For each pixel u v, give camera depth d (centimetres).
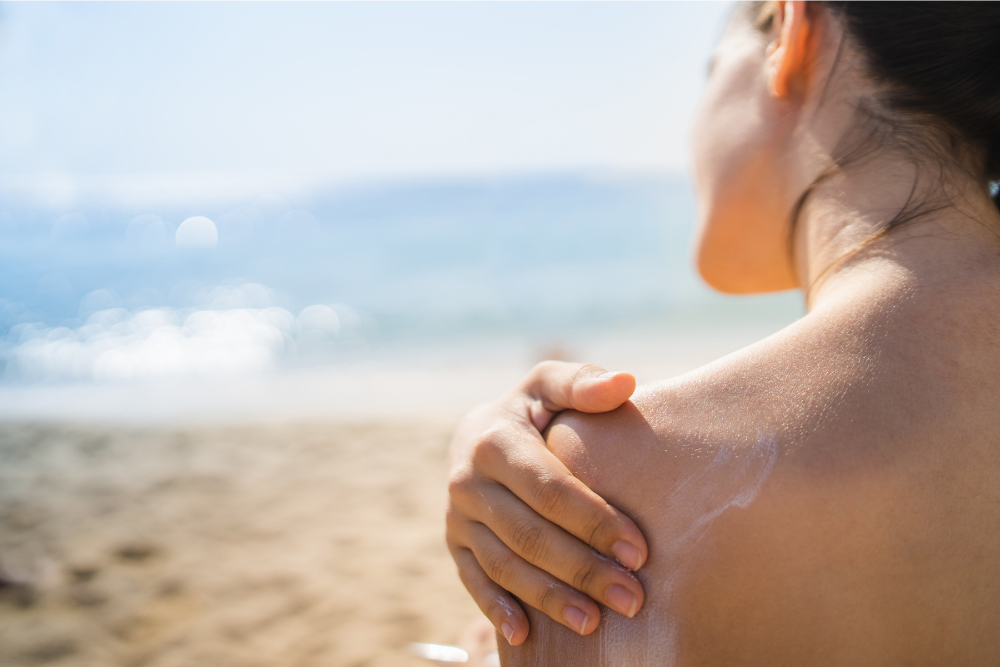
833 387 59
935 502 56
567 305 1149
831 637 56
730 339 834
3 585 238
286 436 428
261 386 653
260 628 210
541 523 66
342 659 193
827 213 72
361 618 214
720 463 60
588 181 3619
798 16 75
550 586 65
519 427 74
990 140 69
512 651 70
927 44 66
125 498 325
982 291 61
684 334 886
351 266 1744
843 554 56
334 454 388
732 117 87
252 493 329
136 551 266
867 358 59
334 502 315
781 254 88
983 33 65
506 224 2553
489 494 71
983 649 57
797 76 78
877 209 67
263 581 241
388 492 326
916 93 68
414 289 1374
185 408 548
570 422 70
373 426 445
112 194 3111
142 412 532
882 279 63
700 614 58
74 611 221
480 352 826
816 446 57
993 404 57
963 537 56
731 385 63
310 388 637
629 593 60
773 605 57
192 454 397
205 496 326
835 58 73
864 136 70
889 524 55
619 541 61
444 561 254
